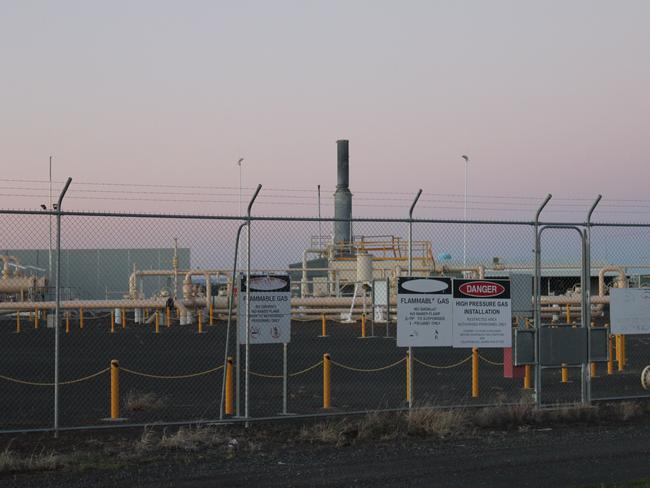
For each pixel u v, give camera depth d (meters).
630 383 22.62
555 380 23.25
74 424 15.83
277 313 15.80
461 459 12.84
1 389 21.44
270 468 12.20
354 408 17.97
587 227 17.73
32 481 11.39
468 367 26.81
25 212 14.09
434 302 16.48
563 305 49.03
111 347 34.56
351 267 54.34
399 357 30.05
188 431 14.66
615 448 13.70
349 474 11.80
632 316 17.98
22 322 52.91
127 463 12.48
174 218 14.88
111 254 65.44
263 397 19.84
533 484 11.16
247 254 15.50
